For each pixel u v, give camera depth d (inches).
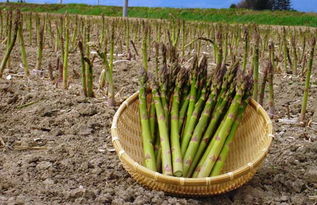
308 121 70.0
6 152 57.1
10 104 73.4
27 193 46.7
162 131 49.3
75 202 45.1
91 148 58.6
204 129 49.8
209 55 140.1
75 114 68.8
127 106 51.5
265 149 45.4
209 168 47.3
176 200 44.5
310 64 67.9
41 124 66.1
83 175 51.1
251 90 50.0
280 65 122.3
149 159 48.0
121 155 45.2
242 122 52.4
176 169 46.0
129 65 114.9
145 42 81.0
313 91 92.6
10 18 86.8
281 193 48.7
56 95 76.9
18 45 144.3
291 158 56.0
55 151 57.1
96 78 100.6
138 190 46.5
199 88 51.9
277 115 76.2
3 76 90.1
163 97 51.7
